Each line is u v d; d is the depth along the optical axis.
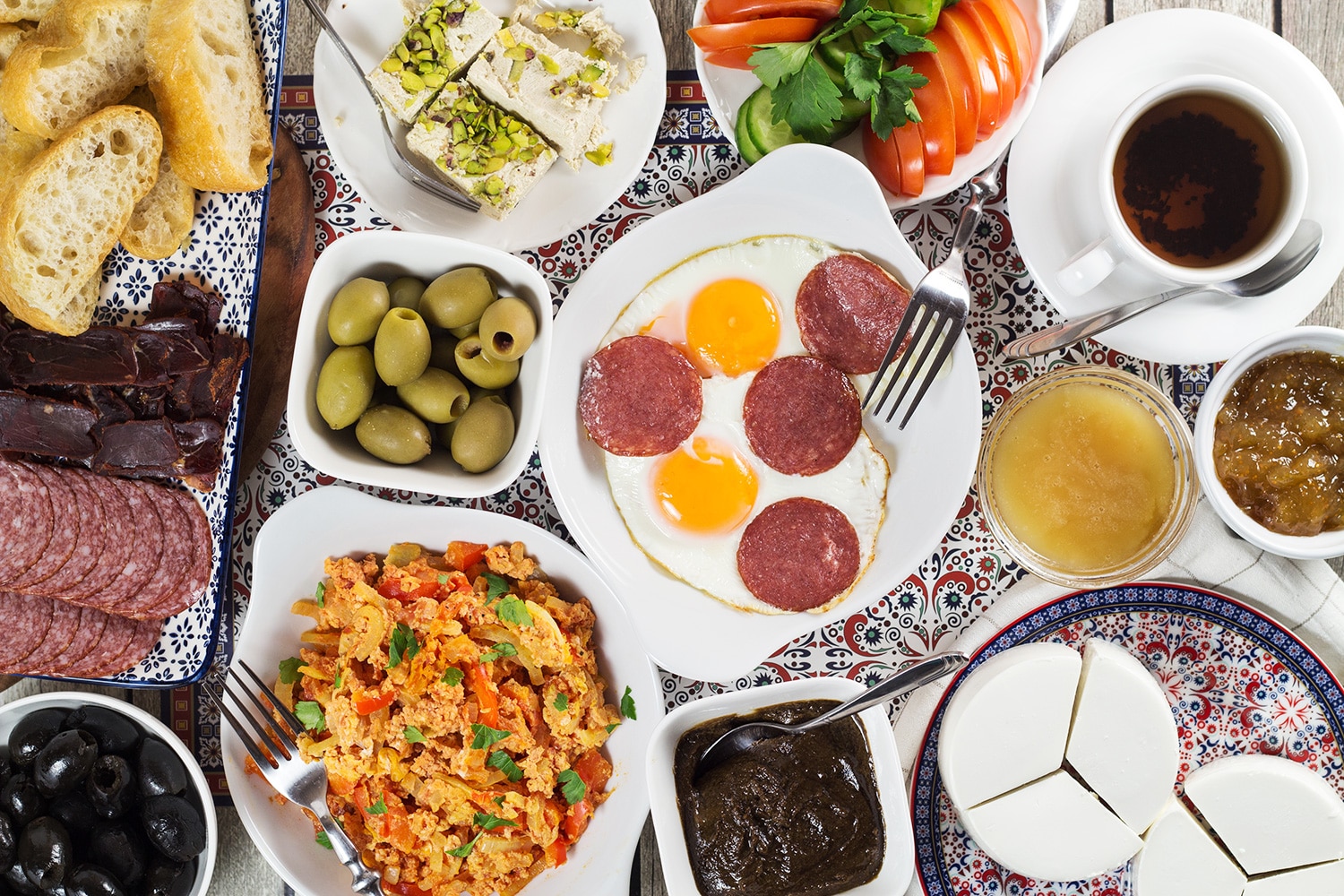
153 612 0.71
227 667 0.72
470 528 0.70
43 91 0.67
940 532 0.68
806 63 0.64
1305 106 0.68
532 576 0.71
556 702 0.68
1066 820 0.71
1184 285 0.67
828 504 0.70
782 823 0.68
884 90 0.64
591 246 0.73
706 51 0.67
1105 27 0.70
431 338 0.69
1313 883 0.71
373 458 0.68
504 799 0.69
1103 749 0.71
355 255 0.67
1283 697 0.71
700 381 0.70
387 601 0.70
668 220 0.68
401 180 0.71
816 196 0.67
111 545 0.69
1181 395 0.72
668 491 0.70
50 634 0.70
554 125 0.69
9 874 0.69
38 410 0.69
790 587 0.70
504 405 0.68
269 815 0.69
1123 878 0.73
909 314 0.67
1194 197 0.67
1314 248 0.67
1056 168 0.69
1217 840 0.73
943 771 0.71
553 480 0.69
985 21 0.66
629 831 0.69
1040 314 0.72
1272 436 0.67
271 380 0.73
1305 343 0.67
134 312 0.72
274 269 0.73
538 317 0.68
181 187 0.71
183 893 0.70
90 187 0.67
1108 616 0.72
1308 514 0.67
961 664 0.66
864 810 0.68
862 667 0.72
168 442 0.70
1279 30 0.72
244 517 0.73
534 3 0.70
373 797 0.69
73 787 0.68
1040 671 0.70
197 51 0.67
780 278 0.69
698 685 0.73
